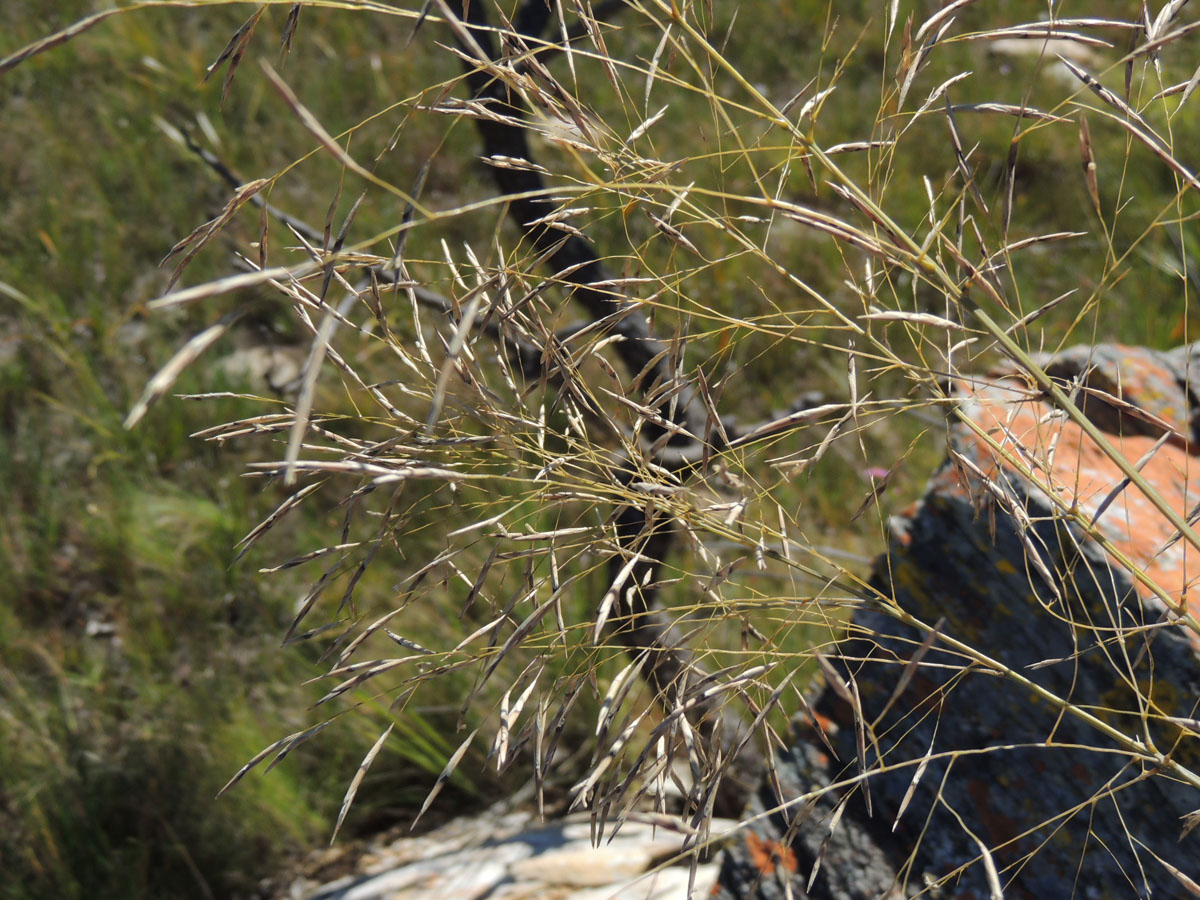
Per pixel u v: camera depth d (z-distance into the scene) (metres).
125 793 2.91
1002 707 1.64
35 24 6.67
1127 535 1.60
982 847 0.99
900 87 0.98
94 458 4.20
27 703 3.18
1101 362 2.05
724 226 0.98
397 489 1.01
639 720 0.99
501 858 2.48
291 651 3.30
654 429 1.96
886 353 0.99
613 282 0.98
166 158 5.75
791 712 2.63
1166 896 1.44
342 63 6.48
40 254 5.30
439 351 1.18
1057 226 5.12
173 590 3.69
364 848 2.91
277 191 5.59
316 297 0.93
